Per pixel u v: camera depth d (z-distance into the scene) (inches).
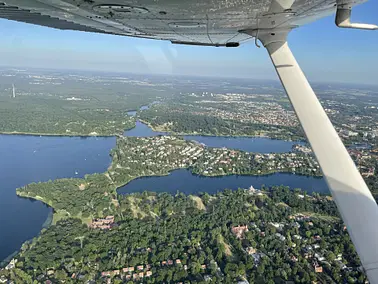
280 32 119.3
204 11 85.4
